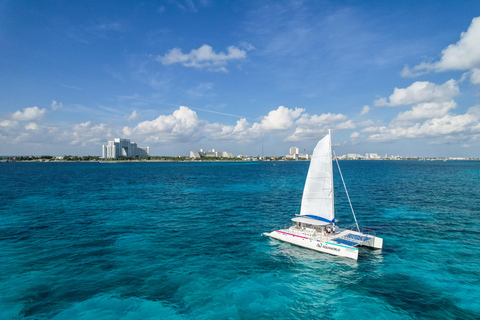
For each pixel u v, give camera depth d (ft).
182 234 116.47
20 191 239.91
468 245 103.19
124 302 65.36
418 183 302.04
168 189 263.49
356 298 68.44
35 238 109.29
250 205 181.27
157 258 90.74
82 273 79.25
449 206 172.55
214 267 84.69
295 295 69.67
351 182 318.24
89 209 165.37
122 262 87.10
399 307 64.64
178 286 73.10
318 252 97.45
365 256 93.45
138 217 145.69
